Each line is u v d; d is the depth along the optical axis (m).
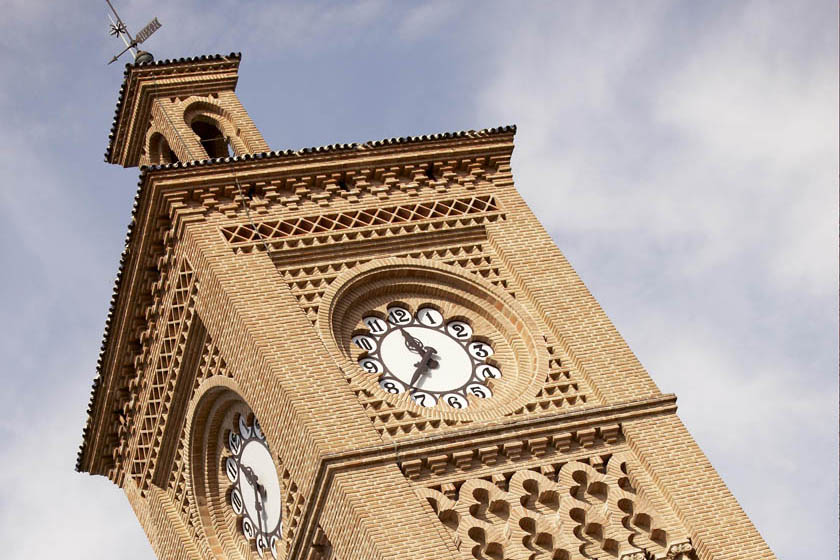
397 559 44.59
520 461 47.53
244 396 49.66
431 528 45.38
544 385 49.66
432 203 54.03
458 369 50.47
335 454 46.31
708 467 47.78
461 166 55.25
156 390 53.84
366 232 52.81
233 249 51.53
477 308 52.03
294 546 47.41
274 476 49.53
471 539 45.84
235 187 52.91
